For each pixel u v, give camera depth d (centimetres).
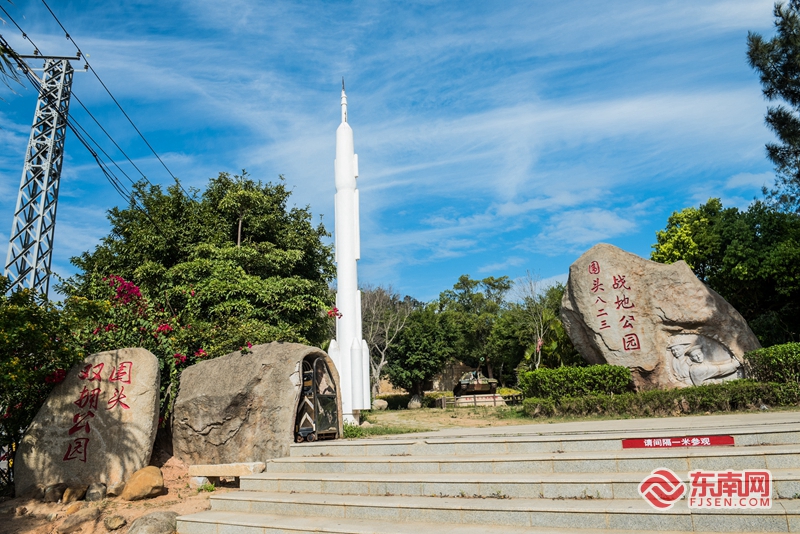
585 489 639
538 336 3472
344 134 1836
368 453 883
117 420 932
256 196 1986
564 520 586
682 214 2988
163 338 1130
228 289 1577
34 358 926
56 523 788
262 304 1652
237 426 984
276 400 988
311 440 1016
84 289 1463
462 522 629
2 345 831
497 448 802
